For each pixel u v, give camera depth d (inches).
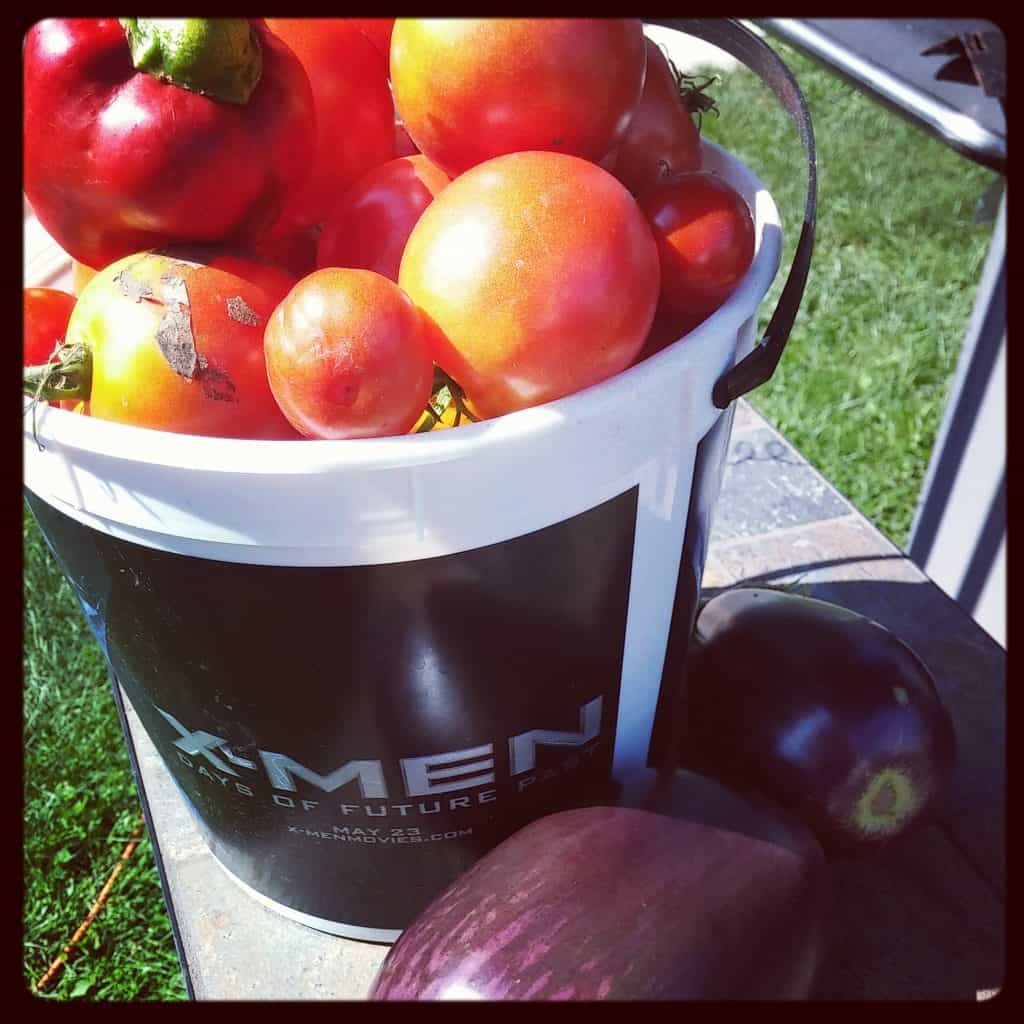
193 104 21.9
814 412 72.7
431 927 25.4
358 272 21.1
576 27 22.3
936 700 32.4
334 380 20.2
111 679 40.1
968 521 50.6
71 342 23.5
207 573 23.2
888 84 41.4
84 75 21.7
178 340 22.1
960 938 33.2
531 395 22.3
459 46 22.3
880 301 82.5
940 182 96.6
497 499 22.2
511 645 25.2
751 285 25.2
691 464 26.0
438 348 22.1
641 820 26.9
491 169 22.3
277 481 21.2
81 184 22.2
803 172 96.7
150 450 21.2
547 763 28.8
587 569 25.1
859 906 34.2
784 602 34.8
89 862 47.9
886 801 31.2
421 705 25.5
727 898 25.3
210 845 35.1
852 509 49.3
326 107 26.0
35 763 50.6
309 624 23.7
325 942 33.9
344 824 28.6
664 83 27.7
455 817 28.7
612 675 28.6
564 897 24.7
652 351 27.2
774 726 31.3
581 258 21.2
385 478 21.2
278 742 26.6
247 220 23.8
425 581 23.1
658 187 25.4
